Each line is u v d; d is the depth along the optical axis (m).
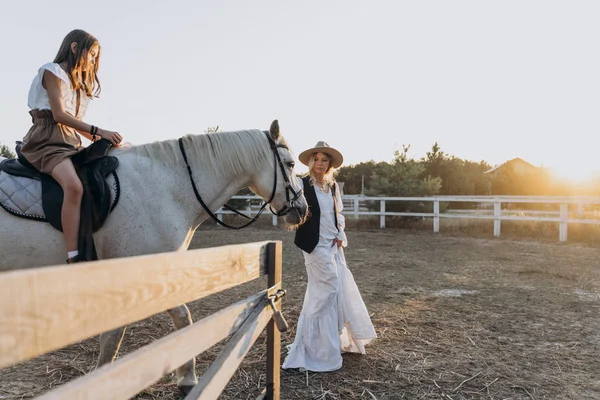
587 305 5.12
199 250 1.43
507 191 34.72
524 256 8.81
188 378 2.75
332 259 3.35
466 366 3.37
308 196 3.37
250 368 3.31
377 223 14.74
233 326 1.75
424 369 3.31
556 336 4.06
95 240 2.51
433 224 13.75
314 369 3.26
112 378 0.95
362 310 3.52
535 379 3.15
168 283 1.21
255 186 3.10
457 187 28.06
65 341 0.82
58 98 2.44
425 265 7.88
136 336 4.05
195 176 2.83
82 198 2.41
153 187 2.67
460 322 4.48
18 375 3.14
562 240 10.88
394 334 4.11
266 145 3.05
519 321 4.51
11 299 0.70
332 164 3.57
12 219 2.38
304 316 3.37
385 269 7.51
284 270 7.54
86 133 2.74
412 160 15.41
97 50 2.70
